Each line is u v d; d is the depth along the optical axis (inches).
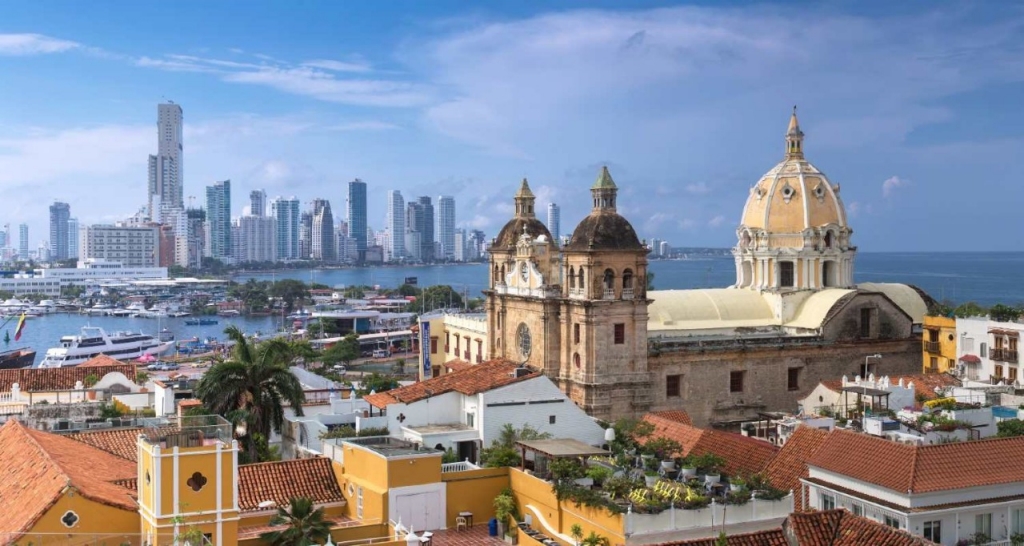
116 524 2276.1
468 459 3422.7
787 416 4279.0
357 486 2748.5
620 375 4473.4
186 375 6181.1
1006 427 3230.8
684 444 3400.6
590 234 4451.3
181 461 2214.6
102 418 3464.6
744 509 2434.8
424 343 6683.1
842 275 5669.3
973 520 2447.1
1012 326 4734.3
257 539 2381.9
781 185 5733.3
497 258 5413.4
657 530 2342.5
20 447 2674.7
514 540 2635.3
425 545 2448.3
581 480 2586.1
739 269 5841.5
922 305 5703.7
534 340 4830.2
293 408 3831.2
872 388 3998.5
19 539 2137.1
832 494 2632.9
